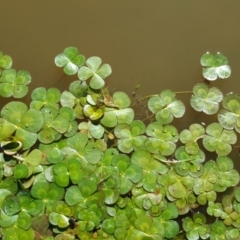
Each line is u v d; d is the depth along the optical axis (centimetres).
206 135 162
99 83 162
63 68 164
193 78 166
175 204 161
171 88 166
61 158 160
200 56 167
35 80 165
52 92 162
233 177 162
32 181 159
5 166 159
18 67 165
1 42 166
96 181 159
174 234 160
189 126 163
